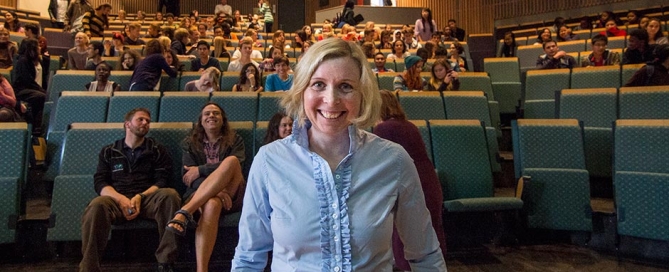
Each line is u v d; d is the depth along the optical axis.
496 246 2.79
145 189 2.51
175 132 2.91
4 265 2.44
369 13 10.16
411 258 0.98
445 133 2.99
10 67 4.96
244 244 0.95
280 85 4.12
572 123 2.96
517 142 3.01
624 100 3.33
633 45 4.43
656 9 7.71
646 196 2.53
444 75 4.24
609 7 8.97
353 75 0.90
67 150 2.79
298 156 0.91
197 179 2.56
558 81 4.27
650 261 2.48
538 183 2.83
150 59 4.04
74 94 3.40
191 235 2.51
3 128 2.65
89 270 2.14
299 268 0.86
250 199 0.94
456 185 2.90
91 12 6.99
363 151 0.91
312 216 0.86
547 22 9.04
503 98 4.82
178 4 11.91
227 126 2.74
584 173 2.77
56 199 2.54
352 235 0.86
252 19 10.66
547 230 2.88
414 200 0.93
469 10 11.26
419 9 10.35
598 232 2.72
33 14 8.80
